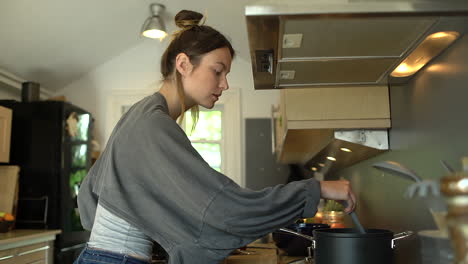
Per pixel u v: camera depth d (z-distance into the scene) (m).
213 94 1.23
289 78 1.43
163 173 1.04
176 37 1.23
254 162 4.65
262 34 1.04
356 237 1.09
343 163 2.51
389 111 1.61
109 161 1.09
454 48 1.05
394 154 1.56
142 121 1.08
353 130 1.66
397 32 1.01
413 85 1.35
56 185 3.54
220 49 1.20
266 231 1.03
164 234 1.04
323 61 1.23
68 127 3.71
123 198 1.05
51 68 4.38
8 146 3.42
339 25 0.97
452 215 0.49
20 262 2.82
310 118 1.64
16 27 3.54
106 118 4.84
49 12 3.53
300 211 1.04
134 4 3.92
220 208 1.01
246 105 4.75
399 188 1.52
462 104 1.01
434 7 0.88
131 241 1.08
